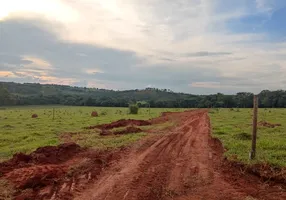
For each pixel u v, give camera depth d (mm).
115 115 52125
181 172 11719
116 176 11078
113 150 16297
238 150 15008
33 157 13656
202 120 38469
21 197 8688
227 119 39781
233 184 10078
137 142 19016
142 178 10828
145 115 52219
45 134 24297
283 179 10234
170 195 9086
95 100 114938
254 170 11258
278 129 25172
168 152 15891
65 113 58281
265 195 9008
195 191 9430
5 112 61000
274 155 13609
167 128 28312
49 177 10625
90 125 32188
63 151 15219
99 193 9211
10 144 19625
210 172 11633
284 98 98125
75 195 9031
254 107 12953
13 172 11188
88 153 15398
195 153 15594
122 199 8711
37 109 80562
